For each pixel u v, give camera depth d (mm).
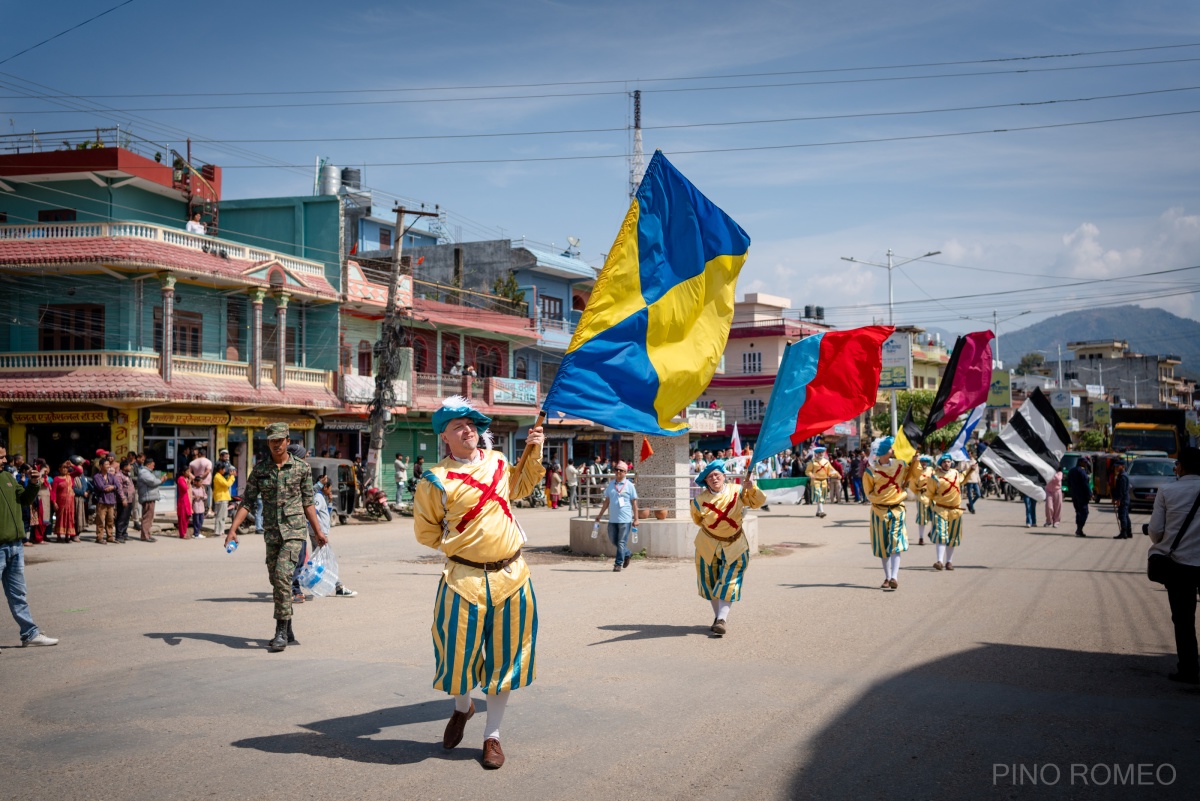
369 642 8875
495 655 5336
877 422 58438
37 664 7879
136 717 6238
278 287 29688
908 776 5117
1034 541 20438
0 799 4738
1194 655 7230
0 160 29391
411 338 36844
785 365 10484
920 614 10422
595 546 17500
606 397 8172
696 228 8719
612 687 7066
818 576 14070
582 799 4781
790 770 5211
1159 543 7523
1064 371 116250
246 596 12000
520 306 43375
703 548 9141
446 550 5426
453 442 5508
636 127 40875
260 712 6379
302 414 31281
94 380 25531
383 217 47219
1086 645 8672
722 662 7938
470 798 4777
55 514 21062
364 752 5523
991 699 6711
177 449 27391
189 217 32312
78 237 26344
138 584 13242
